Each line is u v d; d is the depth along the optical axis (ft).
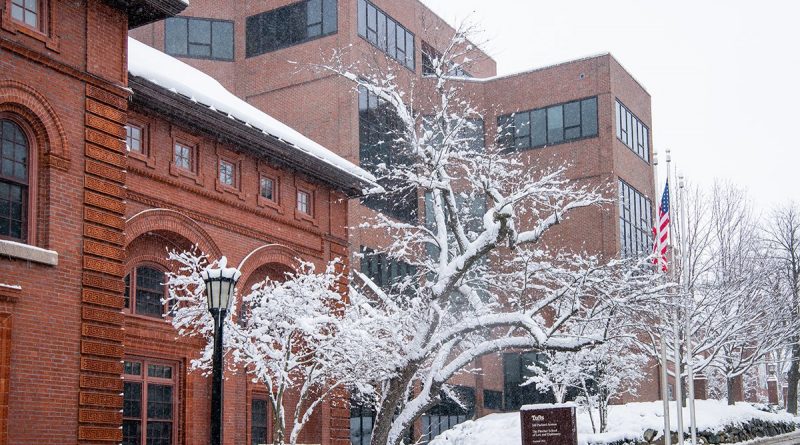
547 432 72.28
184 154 77.30
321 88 126.93
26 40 55.42
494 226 74.13
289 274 76.33
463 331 76.13
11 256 52.42
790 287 160.45
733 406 143.64
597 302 77.00
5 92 53.72
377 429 76.89
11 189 54.70
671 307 83.56
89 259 57.57
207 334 73.56
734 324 132.36
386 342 77.41
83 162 58.29
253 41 135.03
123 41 62.64
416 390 121.19
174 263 76.33
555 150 149.79
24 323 53.11
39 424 53.26
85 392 56.18
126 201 69.62
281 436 65.77
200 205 77.36
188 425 74.79
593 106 148.66
